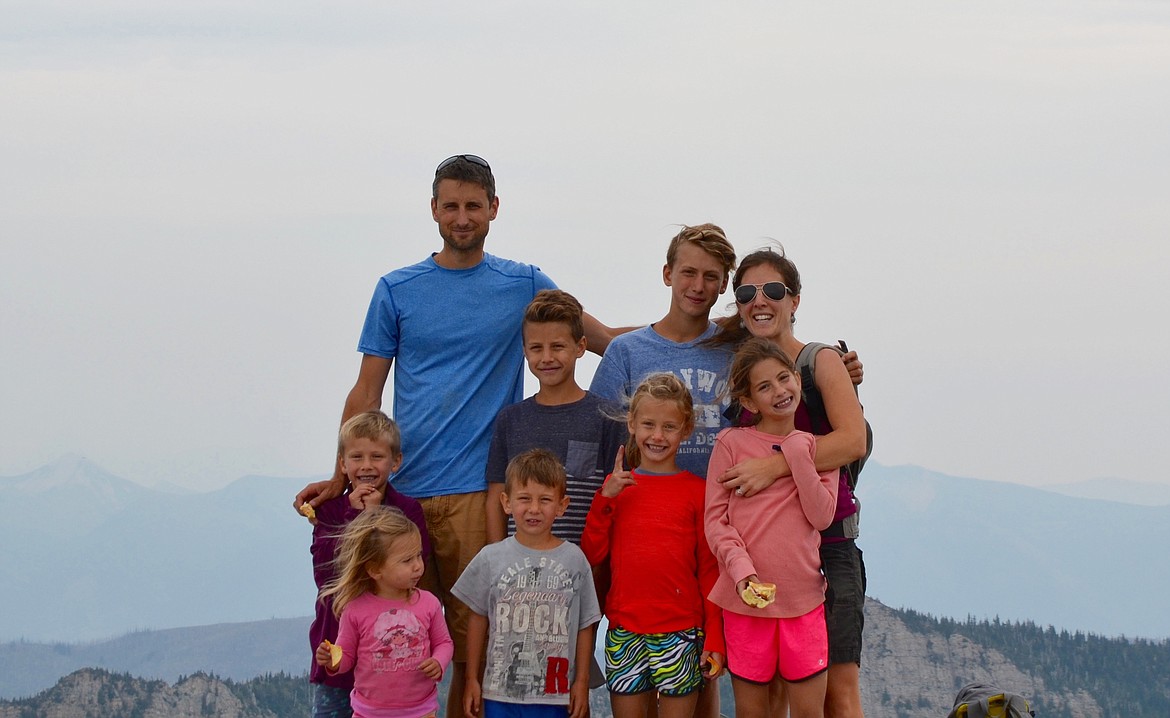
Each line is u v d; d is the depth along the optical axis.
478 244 5.46
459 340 5.40
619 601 4.69
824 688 4.44
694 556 4.70
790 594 4.40
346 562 4.65
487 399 5.41
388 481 5.28
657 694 4.82
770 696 4.94
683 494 4.74
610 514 4.75
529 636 4.67
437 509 5.30
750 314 4.89
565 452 5.05
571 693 4.69
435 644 4.72
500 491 5.13
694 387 5.13
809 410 4.76
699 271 5.09
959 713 5.18
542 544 4.79
